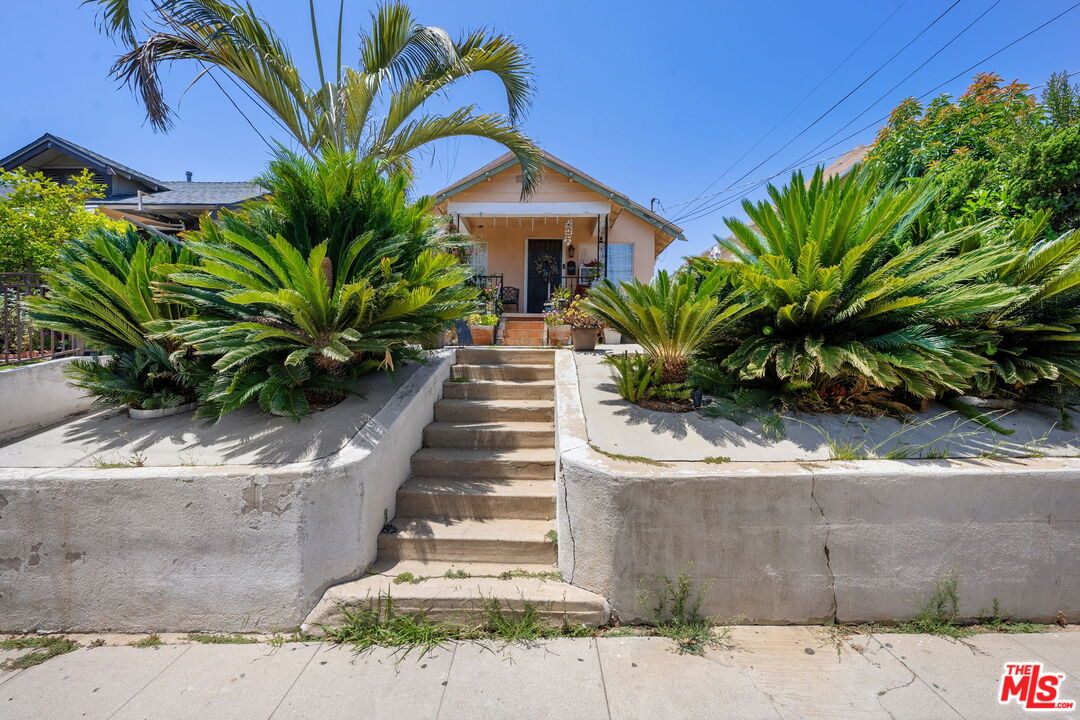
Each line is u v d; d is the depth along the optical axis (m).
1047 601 2.76
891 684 2.32
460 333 6.98
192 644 2.70
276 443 3.23
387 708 2.21
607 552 2.76
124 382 3.86
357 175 4.03
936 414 3.62
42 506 2.81
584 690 2.30
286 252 3.25
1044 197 4.92
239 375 3.38
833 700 2.22
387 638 2.68
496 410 4.61
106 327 3.99
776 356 3.57
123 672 2.48
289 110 5.79
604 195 9.87
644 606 2.74
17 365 4.14
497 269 11.59
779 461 2.93
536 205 9.71
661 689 2.30
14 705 2.25
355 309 3.68
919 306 3.41
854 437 3.26
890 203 3.45
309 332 3.54
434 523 3.47
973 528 2.73
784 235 3.95
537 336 9.01
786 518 2.72
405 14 5.93
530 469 3.92
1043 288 3.47
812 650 2.56
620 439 3.23
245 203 4.49
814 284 3.47
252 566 2.80
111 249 3.98
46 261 7.14
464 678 2.40
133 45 5.38
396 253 4.05
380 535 3.27
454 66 6.04
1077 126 4.73
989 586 2.75
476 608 2.78
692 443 3.18
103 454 3.21
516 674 2.42
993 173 5.55
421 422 4.29
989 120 7.37
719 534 2.71
